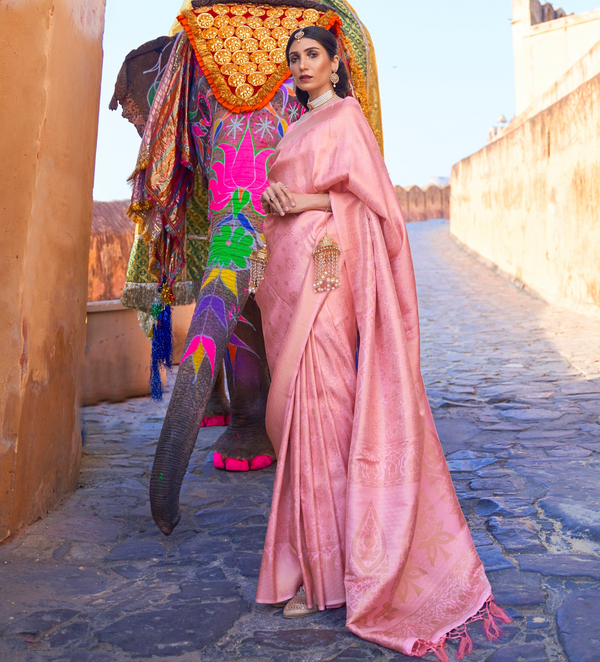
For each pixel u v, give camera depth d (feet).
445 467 8.00
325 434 7.86
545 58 69.41
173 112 11.93
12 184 9.48
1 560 8.87
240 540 9.54
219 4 12.00
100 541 9.54
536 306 40.60
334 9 13.16
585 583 7.80
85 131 11.69
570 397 18.35
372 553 7.24
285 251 8.52
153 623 7.26
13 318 9.42
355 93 12.77
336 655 6.63
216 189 10.65
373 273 8.02
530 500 10.62
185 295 14.03
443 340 30.32
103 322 19.90
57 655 6.67
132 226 41.32
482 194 62.85
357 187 8.10
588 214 36.50
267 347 8.91
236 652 6.72
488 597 7.29
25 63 9.56
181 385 8.33
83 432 16.25
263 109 11.07
